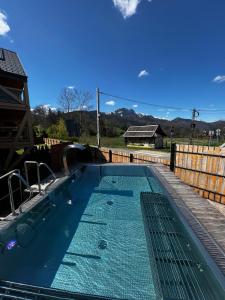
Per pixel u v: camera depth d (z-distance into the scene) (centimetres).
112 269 318
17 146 991
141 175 916
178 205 450
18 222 369
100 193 695
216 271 243
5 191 634
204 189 722
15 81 1066
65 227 456
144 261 337
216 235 326
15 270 317
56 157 895
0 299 211
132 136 2972
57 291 220
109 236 418
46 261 338
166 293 254
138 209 553
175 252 329
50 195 522
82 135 3831
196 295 248
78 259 346
